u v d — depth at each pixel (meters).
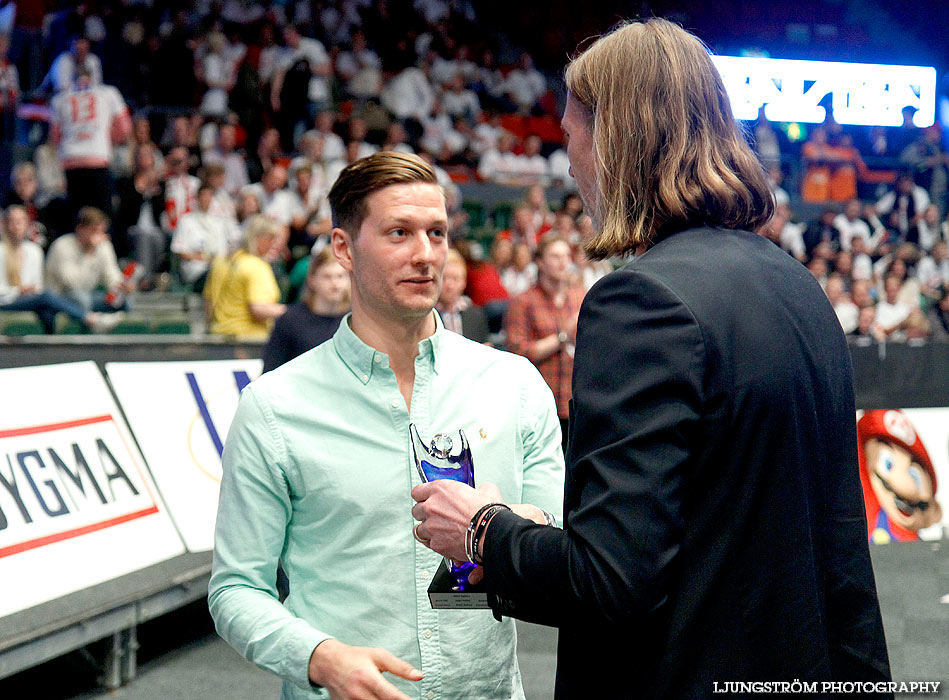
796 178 12.76
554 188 11.91
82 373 3.68
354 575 1.50
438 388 1.59
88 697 3.29
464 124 12.31
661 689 1.14
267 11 12.27
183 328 6.58
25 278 6.44
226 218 8.17
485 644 1.54
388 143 11.03
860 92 14.02
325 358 1.58
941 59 15.45
